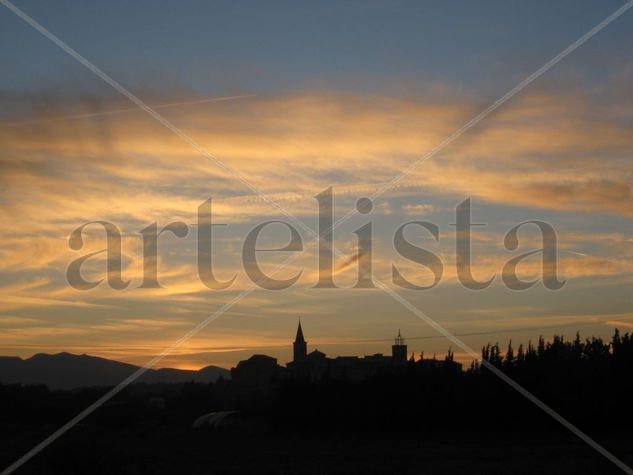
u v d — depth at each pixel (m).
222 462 42.66
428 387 74.38
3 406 91.69
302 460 44.38
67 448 35.47
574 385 68.00
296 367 142.50
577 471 35.03
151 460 43.09
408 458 45.19
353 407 75.69
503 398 70.00
